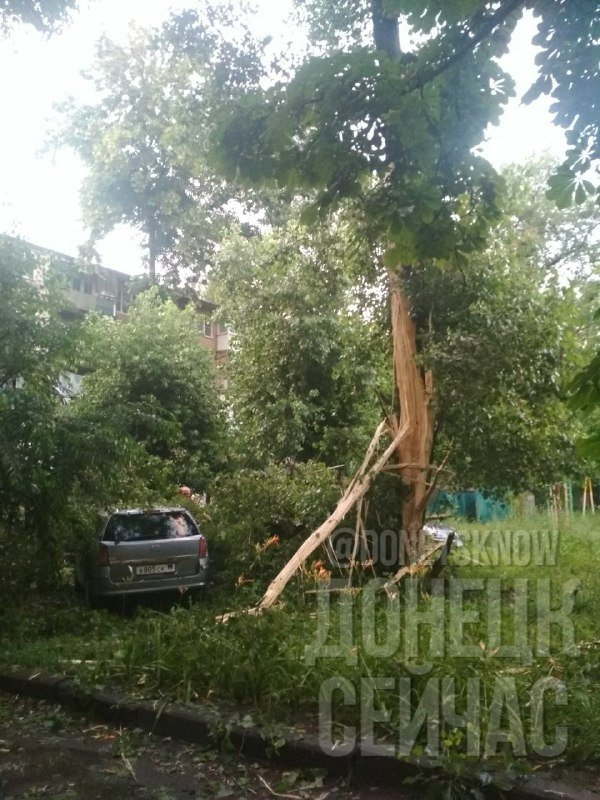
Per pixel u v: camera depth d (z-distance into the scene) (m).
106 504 9.09
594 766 3.88
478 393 9.70
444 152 5.25
